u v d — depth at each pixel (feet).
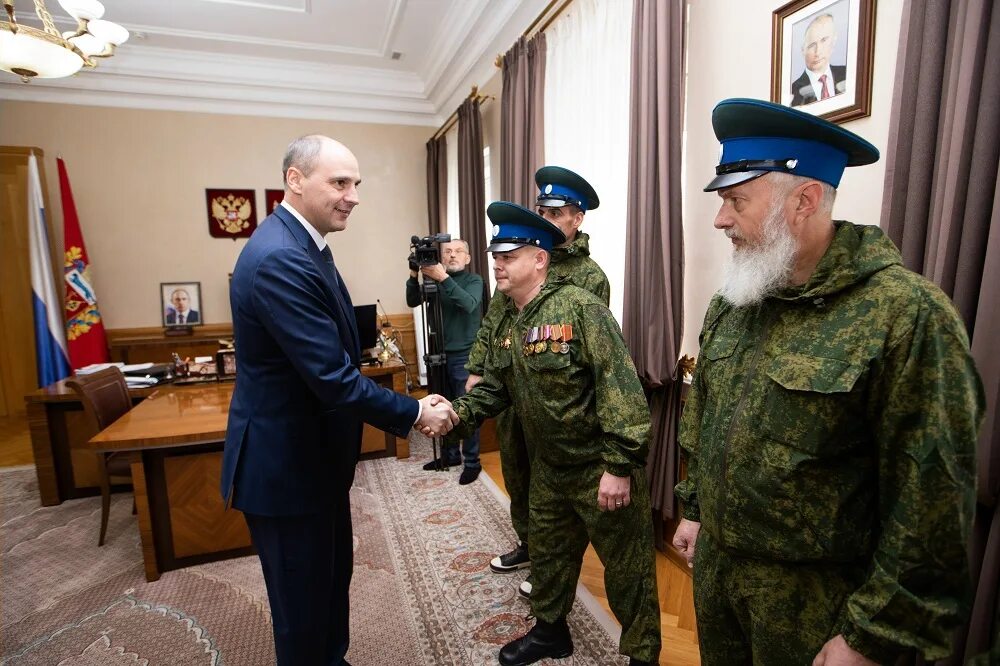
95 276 15.71
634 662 4.71
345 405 4.06
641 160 6.47
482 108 13.82
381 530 8.21
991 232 3.02
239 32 13.75
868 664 2.23
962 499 2.08
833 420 2.39
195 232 16.48
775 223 2.54
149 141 15.84
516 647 5.26
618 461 4.15
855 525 2.47
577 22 8.58
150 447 6.65
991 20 3.05
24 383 15.93
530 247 4.66
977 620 3.17
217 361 10.67
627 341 6.97
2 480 10.88
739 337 2.95
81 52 8.09
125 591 6.80
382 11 12.77
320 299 4.06
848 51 4.51
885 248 2.45
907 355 2.21
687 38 6.31
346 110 17.52
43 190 14.87
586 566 7.16
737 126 2.60
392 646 5.60
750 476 2.68
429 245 8.57
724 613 3.10
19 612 6.39
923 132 3.54
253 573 7.20
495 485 9.91
